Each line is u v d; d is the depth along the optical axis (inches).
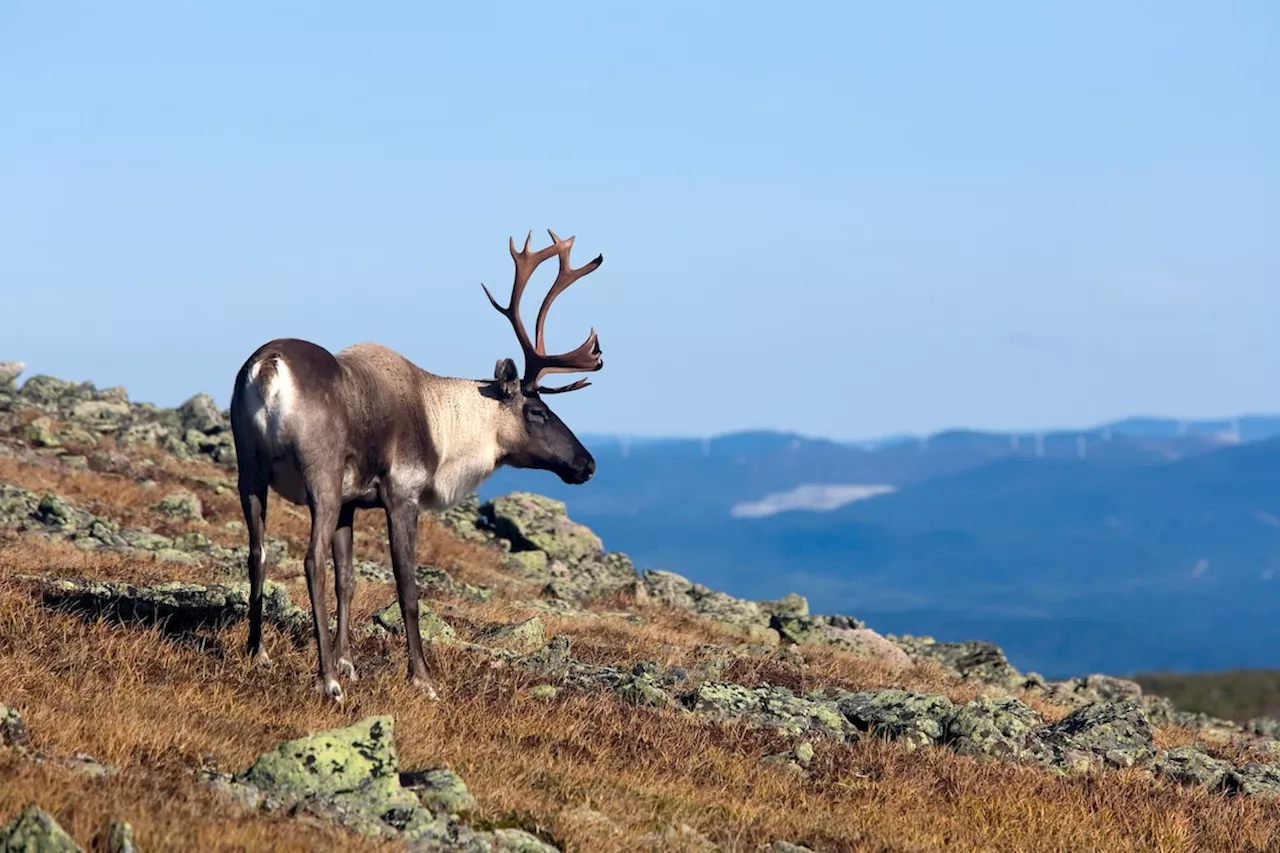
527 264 2241.6
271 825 1253.7
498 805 1493.6
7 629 1892.2
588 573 4837.6
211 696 1720.0
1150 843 1838.1
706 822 1598.2
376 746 1422.2
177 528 4360.2
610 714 2059.5
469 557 4734.3
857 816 1723.7
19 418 5748.0
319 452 1831.9
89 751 1417.3
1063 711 3474.4
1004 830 1765.5
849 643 4013.3
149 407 6865.2
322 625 1813.5
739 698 2336.4
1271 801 2190.0
